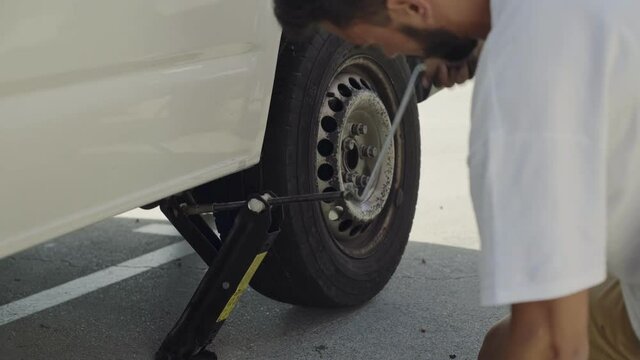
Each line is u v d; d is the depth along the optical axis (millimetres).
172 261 4211
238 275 2822
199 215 3031
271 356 3111
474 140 1331
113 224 4832
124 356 3139
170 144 2373
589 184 1270
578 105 1277
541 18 1302
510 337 1374
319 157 3215
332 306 3377
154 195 2346
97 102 2117
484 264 1297
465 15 1471
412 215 3807
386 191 3557
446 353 3158
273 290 3281
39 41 1938
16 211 1954
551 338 1332
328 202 3254
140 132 2264
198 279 3963
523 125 1277
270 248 3105
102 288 3842
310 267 3162
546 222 1257
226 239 2809
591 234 1270
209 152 2535
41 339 3287
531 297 1259
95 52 2086
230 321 3402
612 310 1861
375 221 3602
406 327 3373
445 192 5539
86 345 3234
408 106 3674
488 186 1290
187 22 2365
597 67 1281
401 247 3725
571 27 1291
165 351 2945
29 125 1948
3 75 1864
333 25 1579
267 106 2771
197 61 2438
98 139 2137
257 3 2631
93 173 2139
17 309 3594
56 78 2000
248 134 2699
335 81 3287
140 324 3436
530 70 1286
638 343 1854
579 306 1307
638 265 1568
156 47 2270
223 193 3061
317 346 3195
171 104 2352
